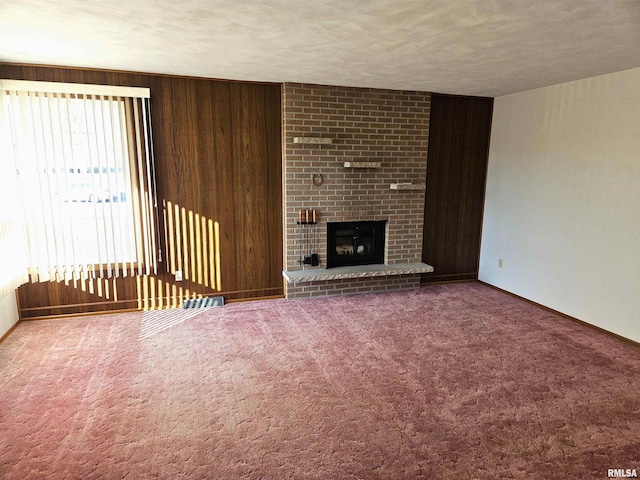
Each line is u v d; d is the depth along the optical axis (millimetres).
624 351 3463
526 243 4742
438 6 2174
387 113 4691
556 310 4371
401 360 3248
